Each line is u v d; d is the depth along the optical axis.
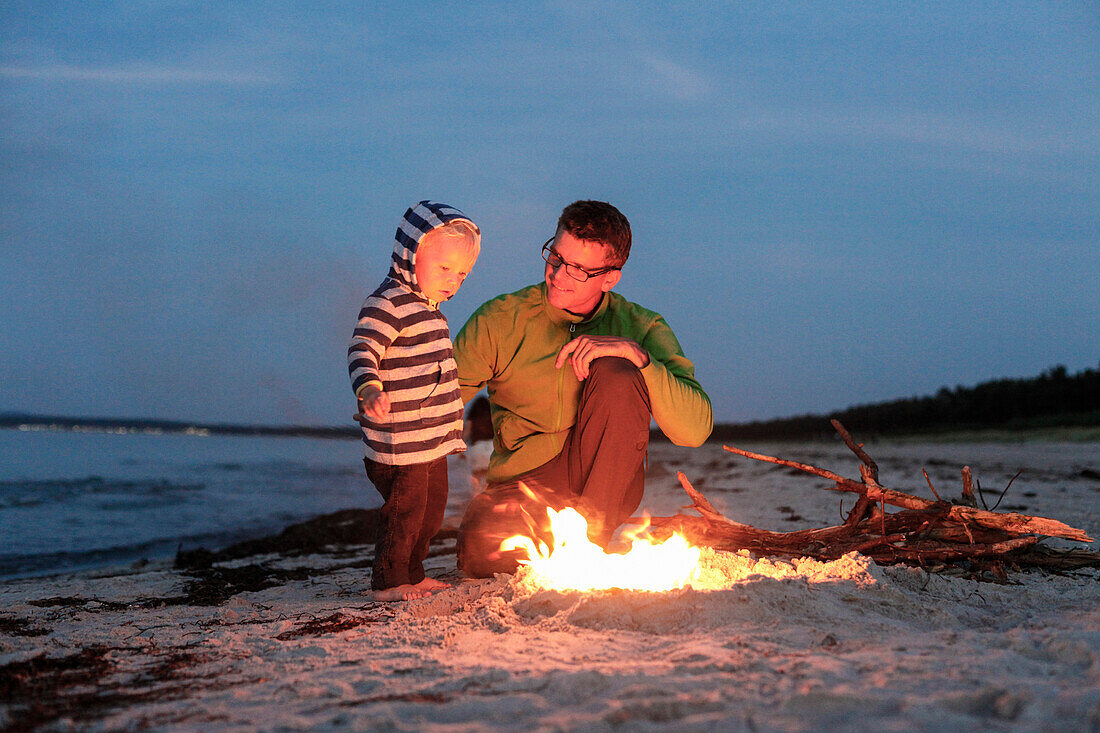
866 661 1.74
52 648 2.26
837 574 2.66
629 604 2.33
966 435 21.42
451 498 8.51
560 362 3.23
